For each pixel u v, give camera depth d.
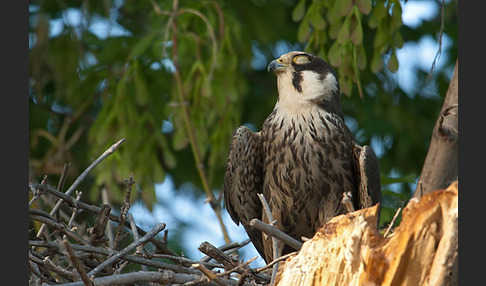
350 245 6.31
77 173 12.56
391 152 13.75
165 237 8.46
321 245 6.59
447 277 5.91
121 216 7.85
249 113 14.10
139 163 11.24
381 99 13.48
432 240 6.00
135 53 11.93
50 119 13.35
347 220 6.45
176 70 11.32
